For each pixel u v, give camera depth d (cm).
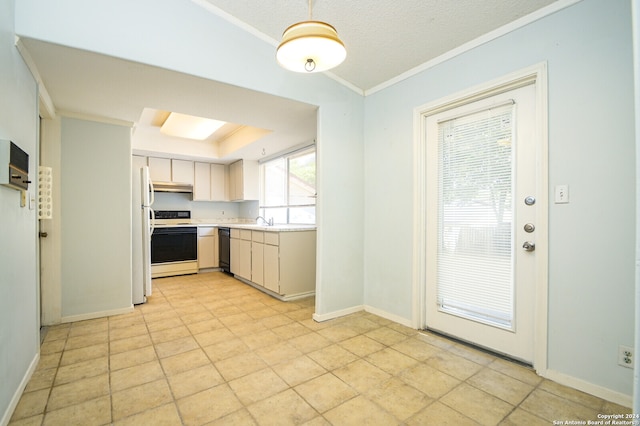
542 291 185
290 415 151
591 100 167
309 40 145
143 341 238
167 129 419
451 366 198
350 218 301
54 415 150
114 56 182
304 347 227
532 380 182
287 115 300
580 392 169
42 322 267
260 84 240
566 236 176
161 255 470
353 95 303
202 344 232
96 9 177
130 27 187
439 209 252
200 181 556
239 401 162
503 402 161
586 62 169
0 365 138
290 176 480
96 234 291
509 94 207
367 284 309
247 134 430
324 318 283
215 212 596
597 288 165
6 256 146
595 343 166
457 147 239
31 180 189
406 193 270
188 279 461
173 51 201
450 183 244
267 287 372
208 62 215
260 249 388
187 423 145
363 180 312
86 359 207
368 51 244
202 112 289
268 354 216
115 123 300
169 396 166
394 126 281
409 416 151
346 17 210
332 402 162
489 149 218
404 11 201
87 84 221
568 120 175
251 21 228
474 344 228
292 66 169
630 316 155
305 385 177
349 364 202
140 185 338
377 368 196
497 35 207
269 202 536
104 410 154
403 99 272
